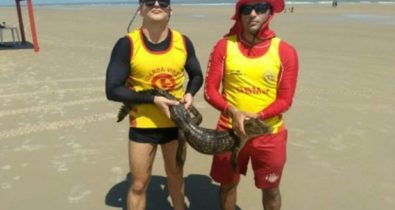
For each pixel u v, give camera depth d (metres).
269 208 4.14
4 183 5.66
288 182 5.79
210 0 130.12
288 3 85.56
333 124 8.16
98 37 21.22
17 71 12.35
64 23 30.06
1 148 6.78
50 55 15.20
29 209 5.04
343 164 6.38
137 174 4.03
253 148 3.84
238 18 3.67
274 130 3.80
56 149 6.79
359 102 9.64
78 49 16.77
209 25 29.55
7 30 23.67
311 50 17.05
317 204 5.24
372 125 8.10
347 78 11.93
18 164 6.23
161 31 3.67
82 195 5.39
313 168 6.23
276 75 3.67
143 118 3.87
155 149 4.03
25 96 9.63
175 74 3.83
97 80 11.24
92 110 8.72
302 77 11.97
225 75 3.79
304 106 9.28
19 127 7.70
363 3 83.19
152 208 5.16
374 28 27.38
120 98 3.67
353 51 16.84
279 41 3.66
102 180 5.79
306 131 7.75
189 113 3.77
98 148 6.86
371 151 6.86
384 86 11.09
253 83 3.69
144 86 3.79
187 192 5.55
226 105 3.69
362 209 5.13
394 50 17.19
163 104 3.67
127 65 3.70
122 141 7.17
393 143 7.21
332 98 9.92
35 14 42.34
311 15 43.50
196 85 3.98
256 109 3.75
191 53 3.94
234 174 4.09
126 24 29.48
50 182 5.71
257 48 3.63
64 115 8.38
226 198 4.33
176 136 4.06
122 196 5.38
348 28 27.34
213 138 3.65
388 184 5.75
